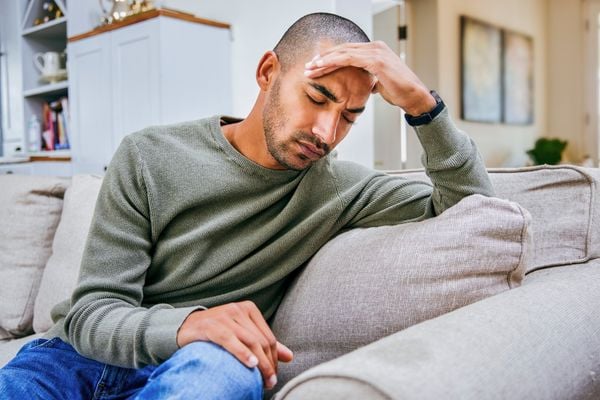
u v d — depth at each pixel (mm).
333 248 980
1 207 1608
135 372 898
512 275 855
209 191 960
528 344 646
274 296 1023
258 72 960
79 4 2996
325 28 906
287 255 1002
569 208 1026
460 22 4441
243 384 639
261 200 976
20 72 3424
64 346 941
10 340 1536
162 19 2400
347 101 862
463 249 841
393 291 850
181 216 974
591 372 715
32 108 3451
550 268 1003
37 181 1635
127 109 2596
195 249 952
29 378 859
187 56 2500
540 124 5730
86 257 890
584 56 5617
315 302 914
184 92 2490
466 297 826
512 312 699
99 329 770
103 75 2721
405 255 870
